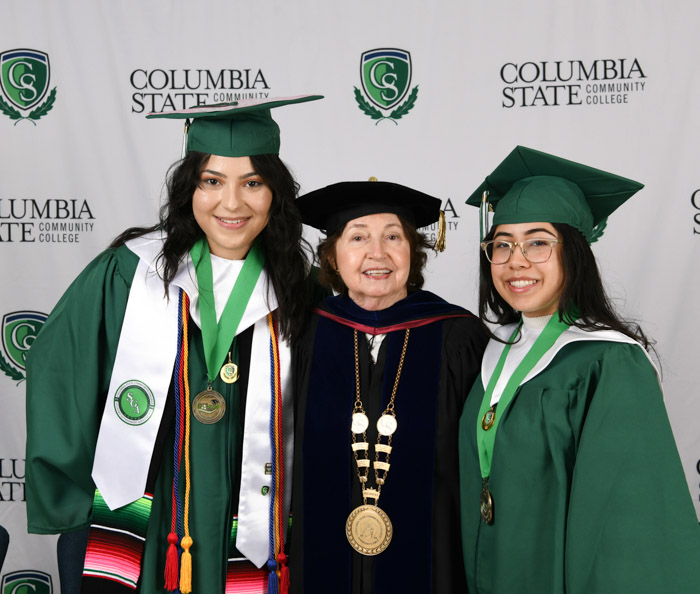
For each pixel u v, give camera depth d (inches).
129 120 168.6
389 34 170.2
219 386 102.1
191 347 102.8
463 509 96.1
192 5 169.6
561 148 166.9
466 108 169.2
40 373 103.9
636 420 82.9
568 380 87.8
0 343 167.8
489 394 94.7
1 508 166.6
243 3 169.9
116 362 101.7
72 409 102.4
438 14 169.6
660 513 80.5
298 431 104.1
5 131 167.6
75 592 110.7
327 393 102.5
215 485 99.9
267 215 103.0
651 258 163.9
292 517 103.2
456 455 100.7
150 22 169.2
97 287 103.8
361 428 99.5
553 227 91.2
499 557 87.8
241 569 101.5
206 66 169.6
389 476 98.7
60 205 168.1
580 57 166.6
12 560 166.1
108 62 168.6
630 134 165.0
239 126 99.7
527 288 91.4
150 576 99.1
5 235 167.9
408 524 97.7
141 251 104.7
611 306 96.0
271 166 101.1
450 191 169.9
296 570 101.2
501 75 168.4
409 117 170.2
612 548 80.5
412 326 105.0
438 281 170.7
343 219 102.0
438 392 102.3
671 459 82.1
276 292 105.5
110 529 99.8
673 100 163.8
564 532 84.7
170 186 102.7
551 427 86.4
